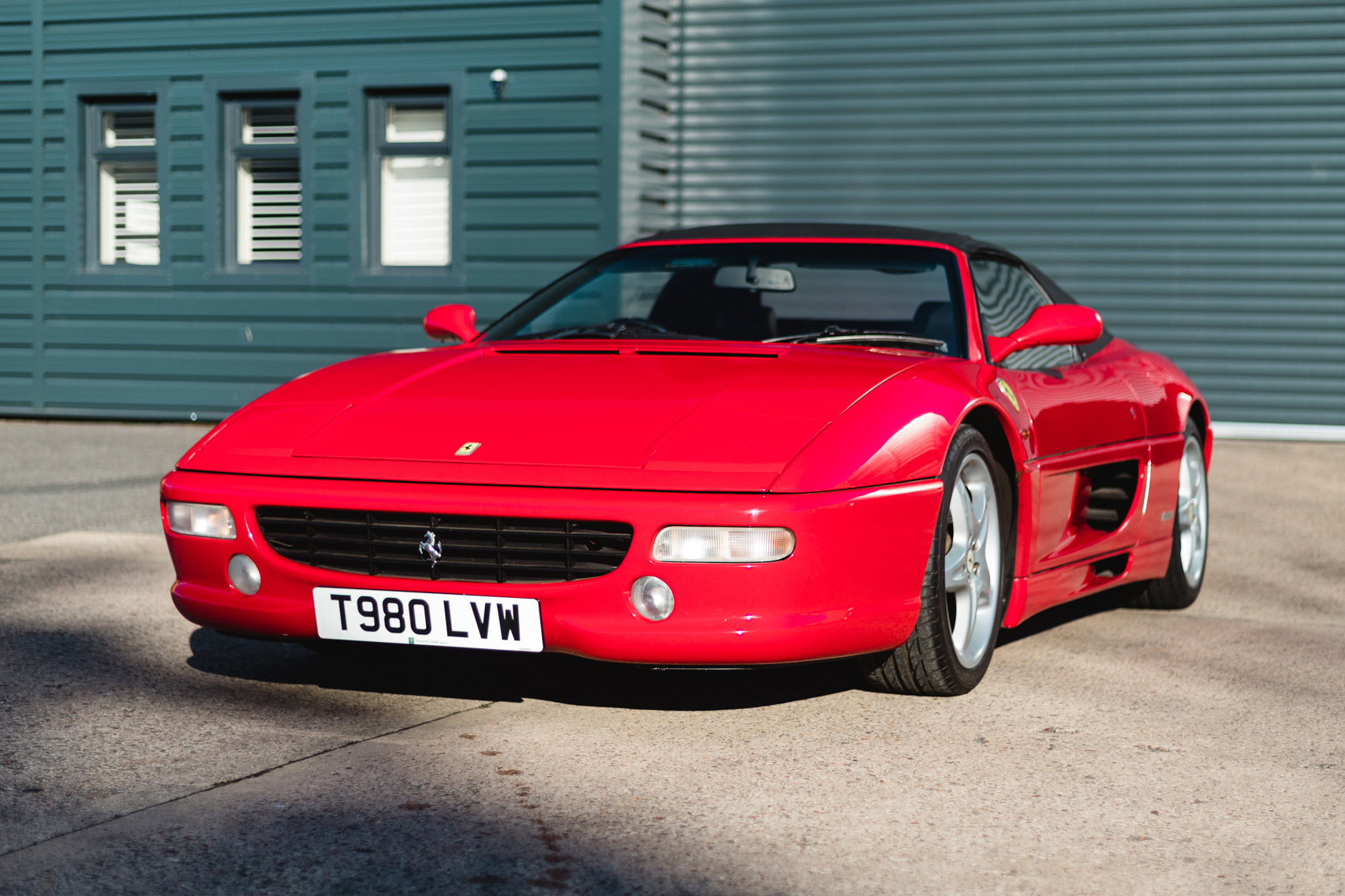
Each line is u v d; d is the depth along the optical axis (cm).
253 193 1105
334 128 1073
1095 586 420
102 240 1138
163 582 488
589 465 295
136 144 1131
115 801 261
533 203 1043
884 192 1083
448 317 415
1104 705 341
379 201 1082
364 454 312
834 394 317
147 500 686
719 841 243
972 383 348
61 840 240
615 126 1024
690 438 300
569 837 244
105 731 307
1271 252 1032
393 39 1058
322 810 256
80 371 1130
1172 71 1037
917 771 284
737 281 403
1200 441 498
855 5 1075
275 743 299
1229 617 469
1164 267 1048
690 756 293
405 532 302
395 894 218
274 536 314
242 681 355
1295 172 1025
